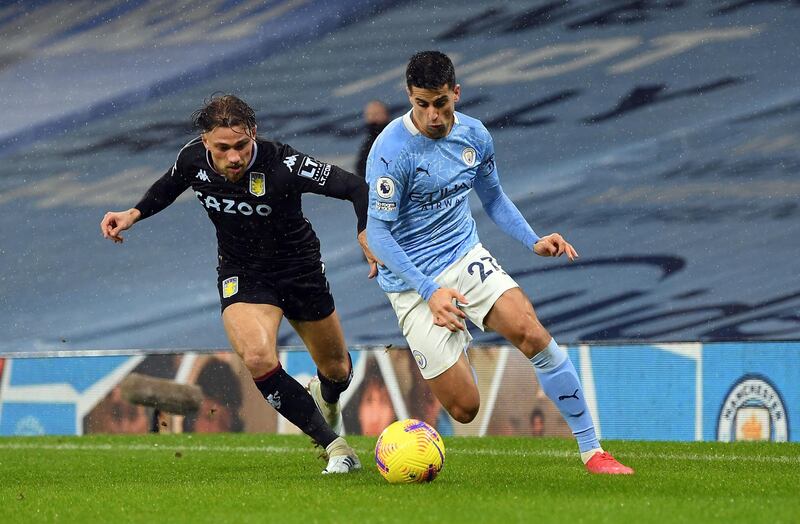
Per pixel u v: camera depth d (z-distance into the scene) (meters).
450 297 16.25
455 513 12.86
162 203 19.31
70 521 13.49
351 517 12.79
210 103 17.55
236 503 14.58
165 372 31.55
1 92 34.81
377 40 32.88
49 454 25.86
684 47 30.67
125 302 33.03
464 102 31.89
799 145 29.44
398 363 29.70
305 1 33.44
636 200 30.27
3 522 13.57
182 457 24.27
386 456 16.31
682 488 15.48
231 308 18.75
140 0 34.72
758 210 29.36
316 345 20.27
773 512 12.89
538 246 17.75
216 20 34.09
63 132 34.44
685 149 30.19
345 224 31.97
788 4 30.16
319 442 18.62
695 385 27.91
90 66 34.66
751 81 30.06
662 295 29.50
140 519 13.36
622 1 31.17
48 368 32.25
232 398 30.94
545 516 12.53
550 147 31.16
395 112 32.72
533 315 17.47
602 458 17.55
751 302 28.81
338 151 32.94
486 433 28.89
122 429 31.52
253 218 18.66
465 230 18.70
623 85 30.95
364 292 31.36
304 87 33.19
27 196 34.19
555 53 31.52
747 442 26.48
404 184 17.86
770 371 27.42
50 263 33.62
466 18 32.22
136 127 34.22
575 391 17.44
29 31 35.22
